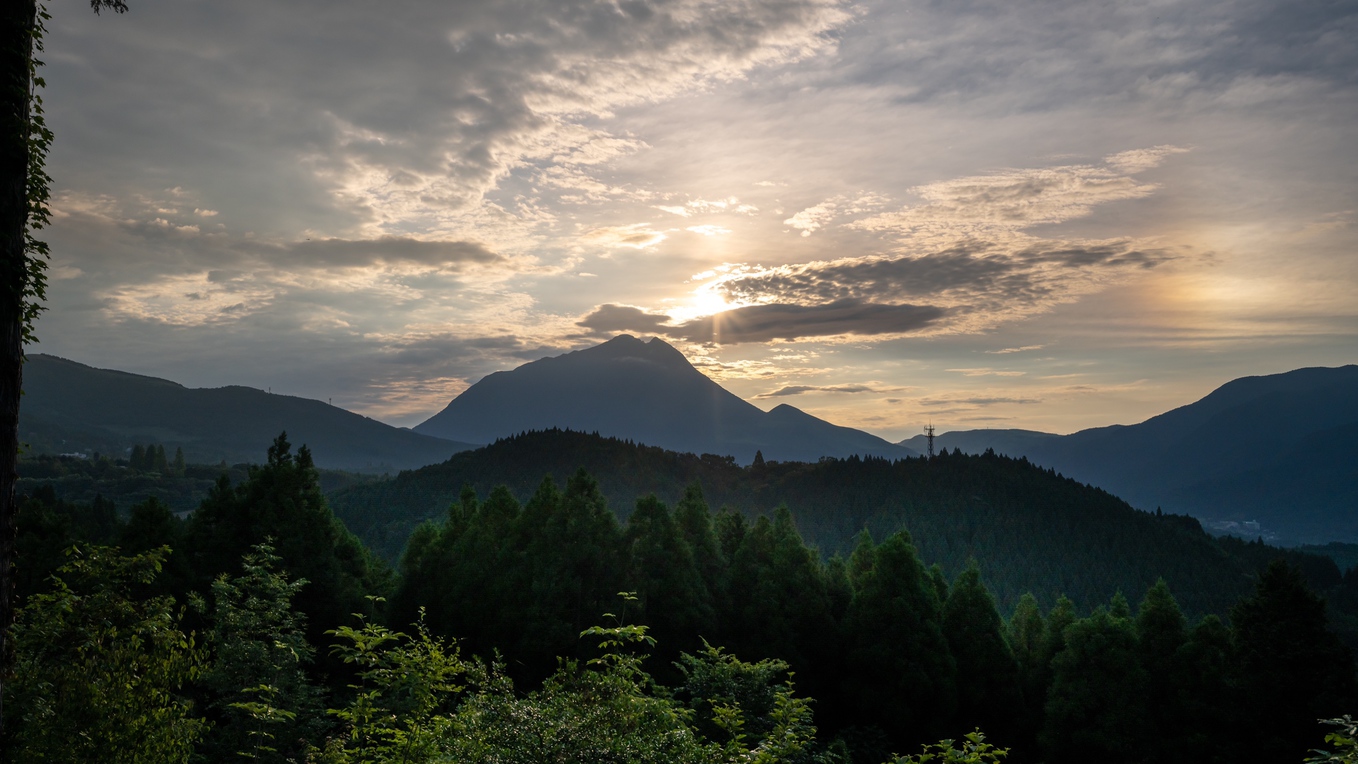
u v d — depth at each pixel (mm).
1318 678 37844
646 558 49250
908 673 44750
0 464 8969
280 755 21688
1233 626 41812
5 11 9070
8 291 8914
